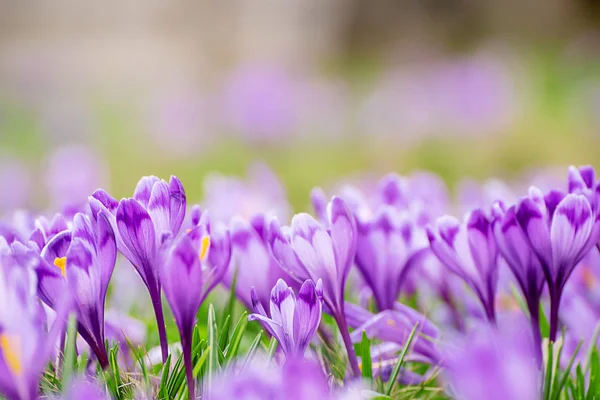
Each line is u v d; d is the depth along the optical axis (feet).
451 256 2.71
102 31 29.76
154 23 28.25
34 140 14.58
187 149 13.39
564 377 2.61
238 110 13.35
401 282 2.81
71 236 2.51
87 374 2.61
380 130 13.12
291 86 14.23
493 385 2.17
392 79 20.01
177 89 19.53
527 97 16.05
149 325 3.00
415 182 3.52
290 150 13.39
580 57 19.42
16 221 2.85
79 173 6.50
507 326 2.88
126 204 2.49
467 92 13.04
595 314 2.93
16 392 2.30
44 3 31.09
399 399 2.70
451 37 27.22
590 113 13.25
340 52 26.94
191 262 2.42
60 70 22.20
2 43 30.83
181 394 2.52
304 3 26.76
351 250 2.61
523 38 27.07
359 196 2.96
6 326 2.29
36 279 2.34
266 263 2.77
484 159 12.07
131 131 15.67
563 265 2.61
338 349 2.78
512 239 2.63
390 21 27.27
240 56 25.16
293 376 2.21
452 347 2.72
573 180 2.64
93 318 2.47
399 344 2.74
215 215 3.89
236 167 12.84
